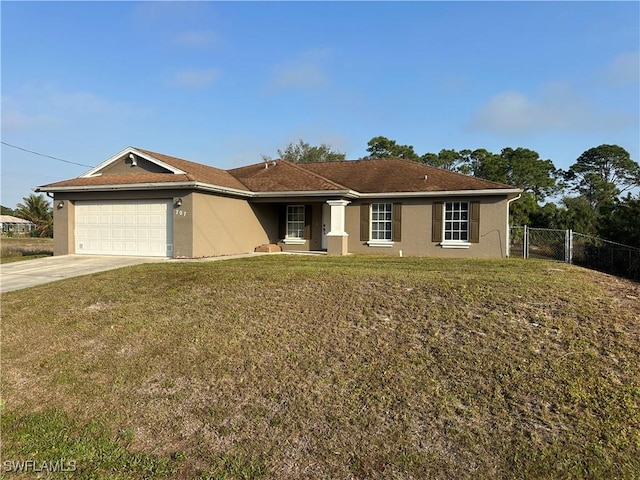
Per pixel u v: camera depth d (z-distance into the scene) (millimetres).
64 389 5035
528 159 44188
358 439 3799
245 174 19562
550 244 16391
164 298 7945
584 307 6246
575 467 3340
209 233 14672
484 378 4586
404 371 4816
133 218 14820
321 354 5324
